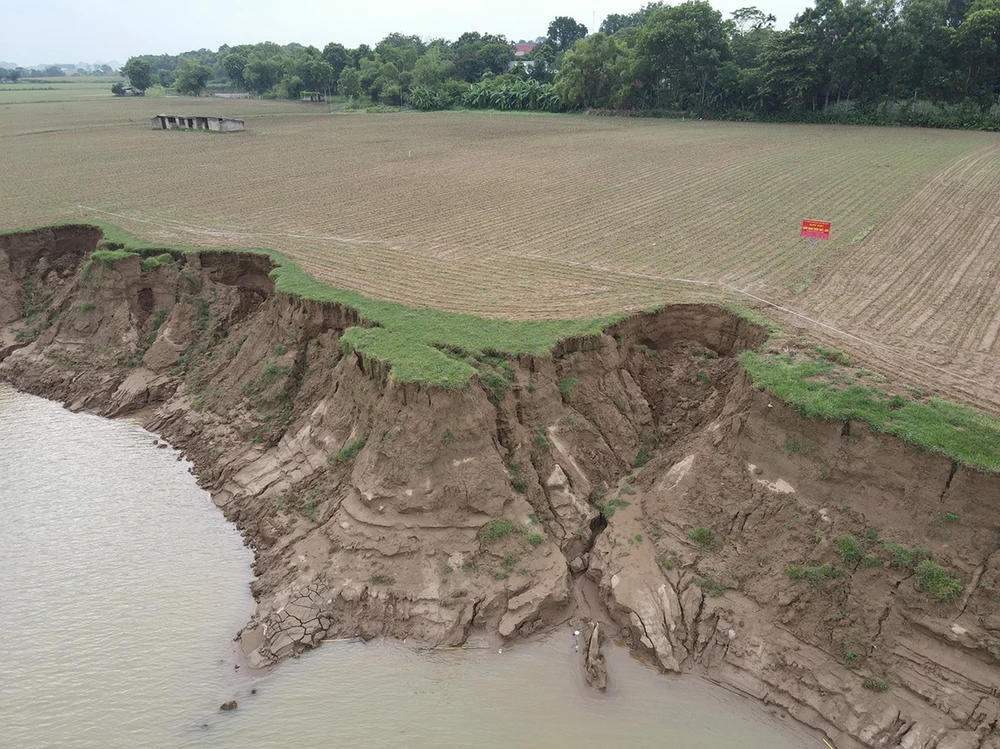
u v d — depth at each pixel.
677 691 17.02
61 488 24.67
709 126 85.56
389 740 15.82
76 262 38.09
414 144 76.44
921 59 75.56
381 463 20.56
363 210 46.16
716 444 20.81
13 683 17.20
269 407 26.27
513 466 21.19
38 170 59.78
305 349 27.41
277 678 17.39
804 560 18.03
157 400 30.19
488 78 131.75
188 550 21.73
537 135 82.31
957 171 52.47
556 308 27.45
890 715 15.64
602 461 22.83
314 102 143.62
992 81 74.50
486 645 18.16
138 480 25.19
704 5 92.44
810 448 18.98
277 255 34.03
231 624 19.05
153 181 55.53
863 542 17.50
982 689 15.49
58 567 20.95
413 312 26.73
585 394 23.66
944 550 16.77
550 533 20.59
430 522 19.81
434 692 16.98
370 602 18.81
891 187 48.41
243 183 55.00
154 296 33.41
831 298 29.47
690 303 27.59
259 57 170.88
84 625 18.91
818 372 21.09
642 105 102.31
